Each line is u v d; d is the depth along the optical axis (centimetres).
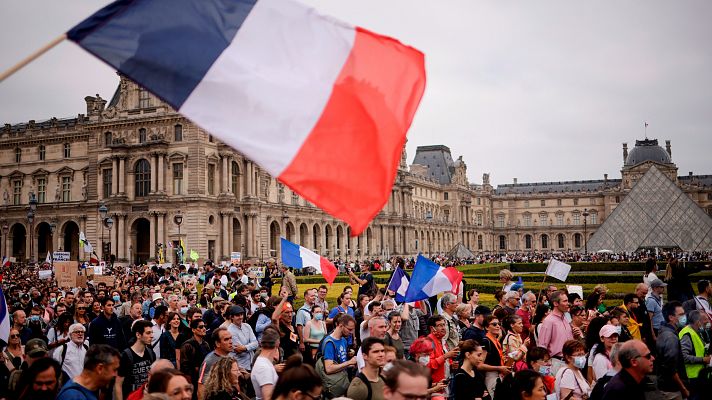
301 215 13888
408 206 19238
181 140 11125
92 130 11938
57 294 3888
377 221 17475
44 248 13400
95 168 11894
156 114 11225
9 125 13712
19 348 1950
